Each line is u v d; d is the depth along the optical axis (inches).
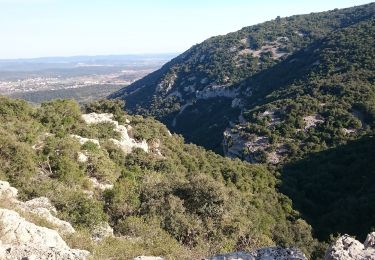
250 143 3085.6
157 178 1317.7
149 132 2213.3
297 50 5861.2
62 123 1868.8
